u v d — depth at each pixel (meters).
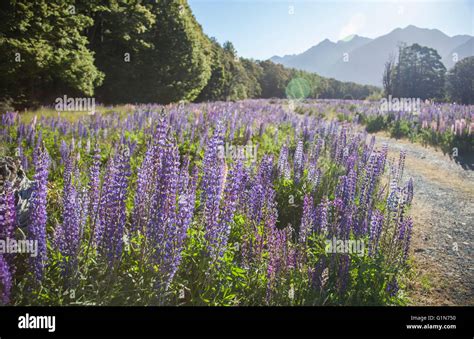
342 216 5.86
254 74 114.94
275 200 8.02
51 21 24.34
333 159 9.98
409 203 7.43
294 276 4.96
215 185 4.42
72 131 11.86
